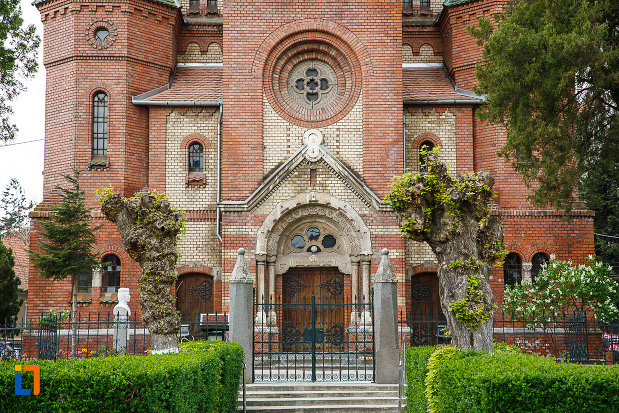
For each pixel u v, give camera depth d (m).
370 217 23.38
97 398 8.91
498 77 18.98
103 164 24.75
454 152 25.41
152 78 25.97
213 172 25.47
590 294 21.06
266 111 24.22
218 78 27.08
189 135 25.56
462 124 25.53
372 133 24.00
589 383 8.60
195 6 28.11
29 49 23.23
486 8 25.88
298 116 24.23
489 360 9.96
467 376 9.19
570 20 18.05
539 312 21.25
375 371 17.48
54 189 25.00
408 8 28.38
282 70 24.67
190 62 27.80
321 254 23.53
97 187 24.72
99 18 25.38
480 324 11.70
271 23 24.42
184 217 14.92
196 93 26.05
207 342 14.77
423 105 25.55
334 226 23.72
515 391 8.65
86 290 24.25
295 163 23.44
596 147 19.89
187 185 25.36
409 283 24.55
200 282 25.06
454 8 26.48
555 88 17.83
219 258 24.97
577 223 24.78
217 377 12.94
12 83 23.36
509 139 19.08
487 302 11.81
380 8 24.50
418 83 26.86
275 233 23.39
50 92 25.61
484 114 20.36
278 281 23.44
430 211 12.18
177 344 14.06
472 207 12.11
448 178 12.38
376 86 24.20
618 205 38.78
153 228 14.10
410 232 12.31
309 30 24.45
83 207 22.05
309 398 16.62
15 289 31.39
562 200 20.73
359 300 23.19
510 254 24.75
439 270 12.17
